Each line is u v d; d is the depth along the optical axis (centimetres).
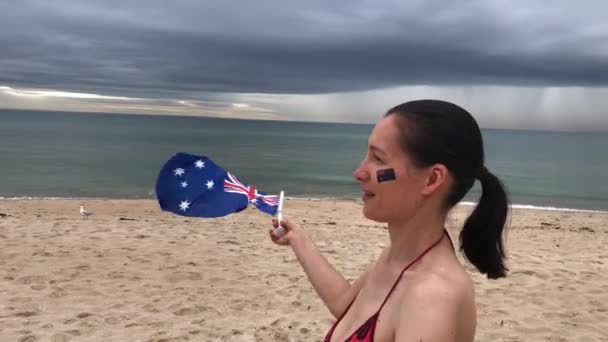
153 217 1473
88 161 4444
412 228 128
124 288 661
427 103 127
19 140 7944
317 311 598
